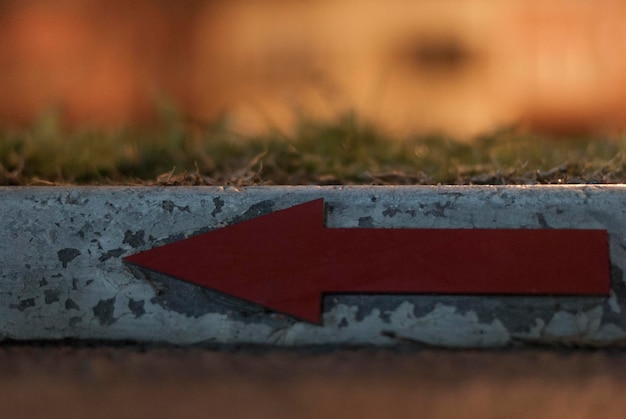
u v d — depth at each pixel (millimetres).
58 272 1276
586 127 3873
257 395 1146
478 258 1249
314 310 1243
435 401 1133
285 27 4188
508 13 4066
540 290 1239
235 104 4004
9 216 1291
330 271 1253
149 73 4160
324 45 4145
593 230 1255
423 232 1260
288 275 1255
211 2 4238
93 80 4113
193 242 1270
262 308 1251
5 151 1586
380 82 3146
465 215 1272
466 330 1236
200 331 1252
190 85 4164
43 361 1224
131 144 1727
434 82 4035
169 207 1288
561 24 4004
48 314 1269
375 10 4129
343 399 1135
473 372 1187
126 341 1259
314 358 1219
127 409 1123
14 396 1149
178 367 1202
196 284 1262
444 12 4098
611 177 1426
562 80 3973
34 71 4090
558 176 1450
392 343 1240
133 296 1266
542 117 3936
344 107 1895
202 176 1451
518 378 1174
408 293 1245
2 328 1270
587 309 1238
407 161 1651
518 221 1268
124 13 4207
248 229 1269
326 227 1268
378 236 1261
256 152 1657
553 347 1235
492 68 4047
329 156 1635
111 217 1288
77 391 1156
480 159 1618
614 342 1232
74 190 1303
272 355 1228
